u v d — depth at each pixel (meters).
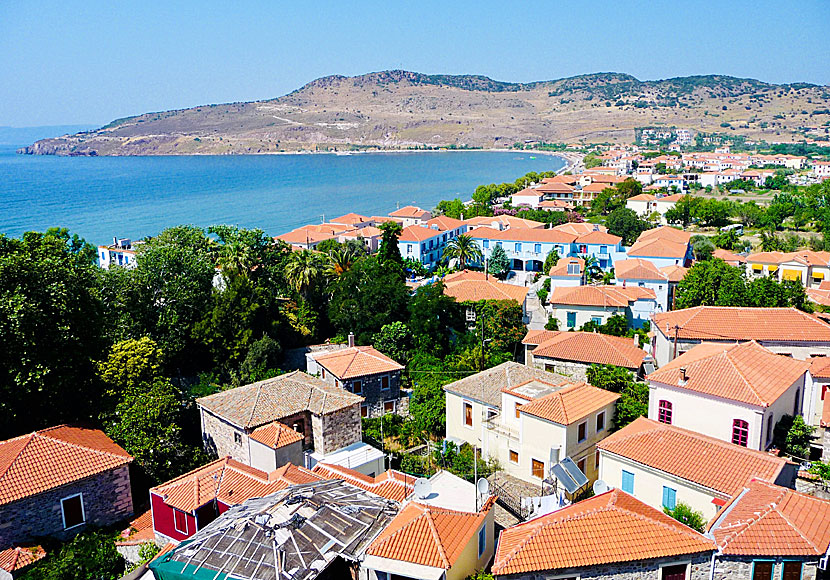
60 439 41.97
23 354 46.00
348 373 61.06
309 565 28.55
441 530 30.30
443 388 56.19
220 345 72.31
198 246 88.44
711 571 27.27
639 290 87.56
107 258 133.00
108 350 58.47
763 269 114.25
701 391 45.38
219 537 30.36
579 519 28.83
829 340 57.72
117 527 41.16
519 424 48.34
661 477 38.00
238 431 49.25
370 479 40.25
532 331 75.12
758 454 37.16
